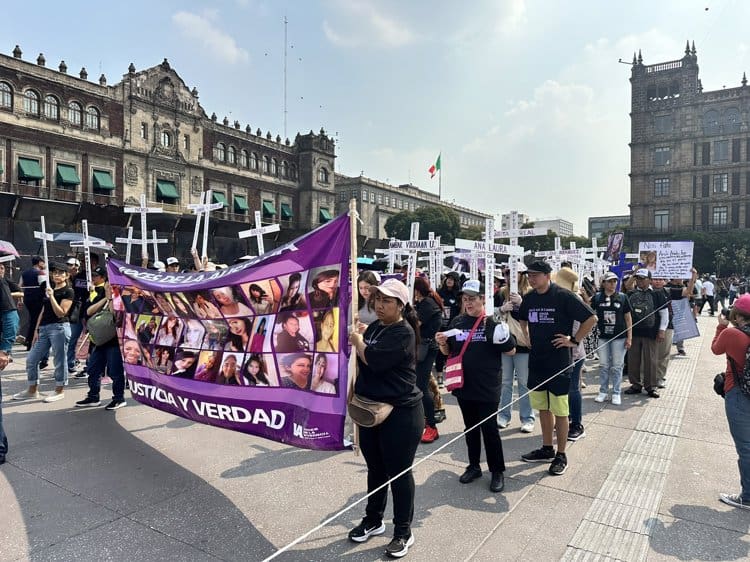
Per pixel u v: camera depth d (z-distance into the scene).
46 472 4.41
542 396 4.69
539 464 4.79
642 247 9.09
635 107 72.25
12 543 3.28
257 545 3.31
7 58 35.81
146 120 44.97
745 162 65.75
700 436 5.56
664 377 8.21
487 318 4.28
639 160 72.06
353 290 3.41
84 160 40.69
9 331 4.80
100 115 41.66
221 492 4.09
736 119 66.69
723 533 3.50
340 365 3.54
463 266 12.80
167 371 4.81
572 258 11.48
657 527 3.58
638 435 5.61
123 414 6.15
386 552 3.19
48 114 38.56
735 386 3.93
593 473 4.55
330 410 3.54
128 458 4.76
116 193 42.84
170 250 17.62
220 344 4.31
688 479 4.41
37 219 13.83
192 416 4.54
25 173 36.59
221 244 19.75
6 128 35.94
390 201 90.12
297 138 63.47
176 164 47.47
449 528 3.56
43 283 8.39
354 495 4.07
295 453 4.96
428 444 5.34
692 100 68.56
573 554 3.24
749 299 3.90
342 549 3.28
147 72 45.03
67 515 3.66
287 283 3.85
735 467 4.68
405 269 12.08
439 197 105.12
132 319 5.39
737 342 3.89
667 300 7.45
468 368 4.23
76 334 8.54
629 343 6.89
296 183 63.00
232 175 54.19
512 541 3.39
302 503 3.92
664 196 70.69
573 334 4.75
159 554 3.18
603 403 7.02
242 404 4.11
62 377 6.83
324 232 3.69
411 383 3.29
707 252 64.75
